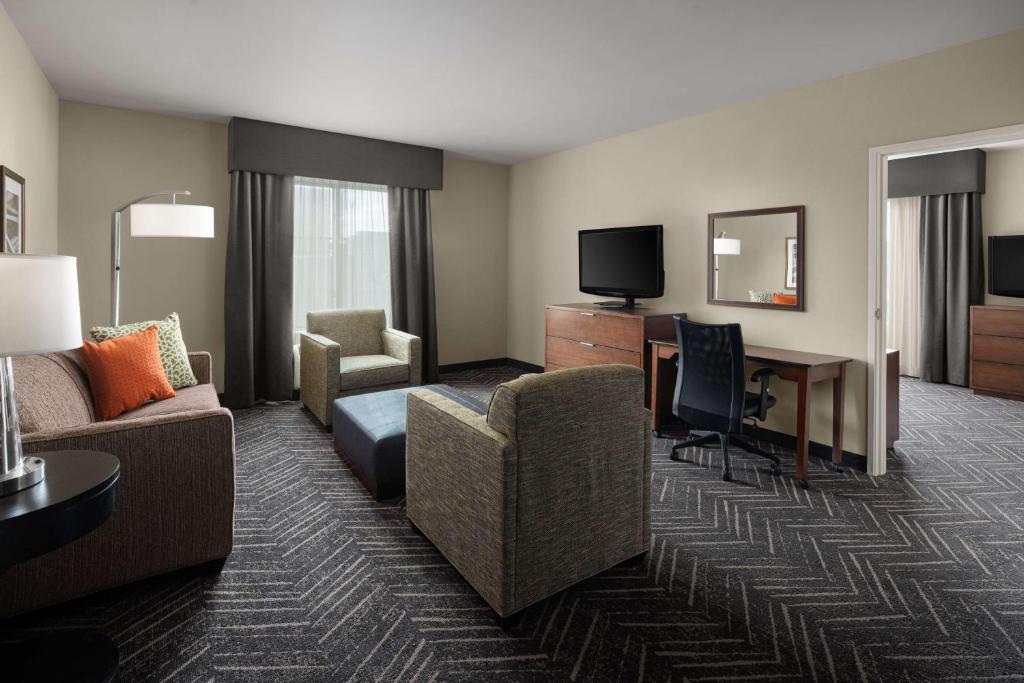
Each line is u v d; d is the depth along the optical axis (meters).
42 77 3.04
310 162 4.21
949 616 1.67
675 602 1.74
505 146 4.73
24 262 1.22
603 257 4.22
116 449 1.62
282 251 4.21
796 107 3.17
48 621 1.60
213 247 4.12
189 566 1.79
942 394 4.70
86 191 3.65
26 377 1.90
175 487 1.73
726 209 3.56
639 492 1.88
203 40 2.61
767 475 2.87
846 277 2.98
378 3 2.24
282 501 2.48
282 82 3.17
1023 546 2.11
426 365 5.06
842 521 2.33
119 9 2.31
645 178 4.12
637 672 1.43
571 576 1.70
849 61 2.77
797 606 1.72
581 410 1.67
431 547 2.08
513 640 1.55
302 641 1.54
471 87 3.23
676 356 3.35
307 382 3.90
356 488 2.63
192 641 1.53
